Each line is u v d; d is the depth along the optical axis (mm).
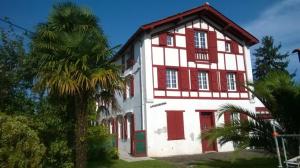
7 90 11891
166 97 20078
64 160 11688
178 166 14445
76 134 11180
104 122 29109
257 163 14281
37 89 11039
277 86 11570
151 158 18109
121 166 14547
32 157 9359
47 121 11531
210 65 21953
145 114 19516
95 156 16172
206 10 21938
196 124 20594
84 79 10609
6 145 8914
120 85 11453
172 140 19719
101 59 11469
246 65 23125
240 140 11867
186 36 21500
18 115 11250
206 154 19578
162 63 20375
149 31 20219
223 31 22984
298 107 11133
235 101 22156
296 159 9266
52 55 11023
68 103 12305
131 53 22625
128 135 22766
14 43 12234
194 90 21031
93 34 11688
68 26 11750
